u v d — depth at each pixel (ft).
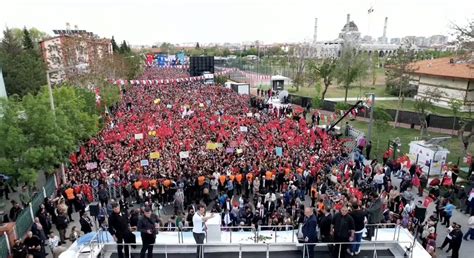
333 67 199.00
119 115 150.30
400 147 122.62
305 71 315.17
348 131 137.39
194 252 45.55
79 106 109.50
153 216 53.83
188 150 103.96
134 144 110.32
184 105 169.48
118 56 247.70
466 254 63.26
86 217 62.13
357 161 96.32
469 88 178.50
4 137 76.48
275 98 207.00
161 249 46.19
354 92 263.08
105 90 164.86
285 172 84.02
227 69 382.01
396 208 70.90
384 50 572.92
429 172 97.40
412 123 156.35
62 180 86.89
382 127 128.57
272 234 53.11
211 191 81.87
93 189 78.95
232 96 208.03
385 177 82.58
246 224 65.31
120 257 42.88
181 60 479.00
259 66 374.84
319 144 110.63
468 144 120.16
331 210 55.47
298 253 44.86
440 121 150.20
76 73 160.76
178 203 74.95
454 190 82.58
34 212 72.38
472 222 67.05
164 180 80.74
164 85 268.41
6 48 198.80
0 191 84.94
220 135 115.96
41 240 56.95
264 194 76.48
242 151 102.22
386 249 45.93
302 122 135.23
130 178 83.15
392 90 237.66
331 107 195.52
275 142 111.14
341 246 42.37
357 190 71.92
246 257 44.34
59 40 195.21
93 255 43.37
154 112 156.66
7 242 59.31
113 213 42.80
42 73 176.24
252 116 153.17
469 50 122.42
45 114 81.10
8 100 82.02
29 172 75.15
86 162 96.22
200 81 299.79
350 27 575.79
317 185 82.23
